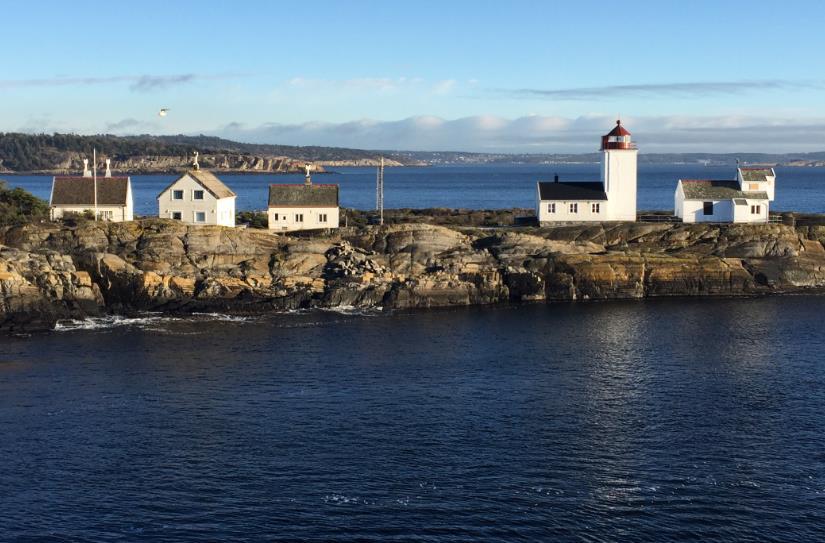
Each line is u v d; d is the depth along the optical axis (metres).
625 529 49.53
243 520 50.41
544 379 75.88
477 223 139.88
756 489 53.88
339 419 65.69
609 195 132.00
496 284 111.06
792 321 98.69
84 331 92.88
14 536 48.59
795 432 62.81
